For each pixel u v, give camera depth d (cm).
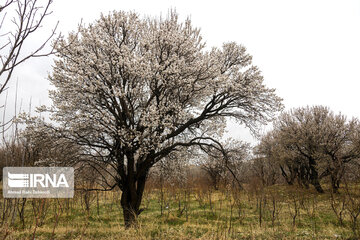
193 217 1550
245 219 1472
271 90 1323
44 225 1252
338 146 2361
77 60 1162
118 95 1128
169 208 1894
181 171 1571
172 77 1219
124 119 1238
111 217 1600
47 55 286
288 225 1264
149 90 1344
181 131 1318
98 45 1223
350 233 1032
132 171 1294
